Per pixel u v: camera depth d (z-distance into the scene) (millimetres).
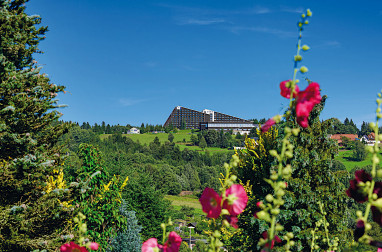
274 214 1439
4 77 7887
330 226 10578
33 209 7562
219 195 1873
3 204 7977
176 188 92562
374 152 1441
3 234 7227
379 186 1621
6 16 8445
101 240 11719
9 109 7430
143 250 2137
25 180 7527
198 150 163875
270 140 12250
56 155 8859
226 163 1900
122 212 14711
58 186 10672
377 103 1438
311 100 1532
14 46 8430
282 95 1626
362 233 1624
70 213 8328
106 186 12312
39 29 9180
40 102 8570
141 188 22406
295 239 10664
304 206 11203
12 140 7543
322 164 11375
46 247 7516
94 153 12633
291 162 11250
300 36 1509
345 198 10820
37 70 8688
